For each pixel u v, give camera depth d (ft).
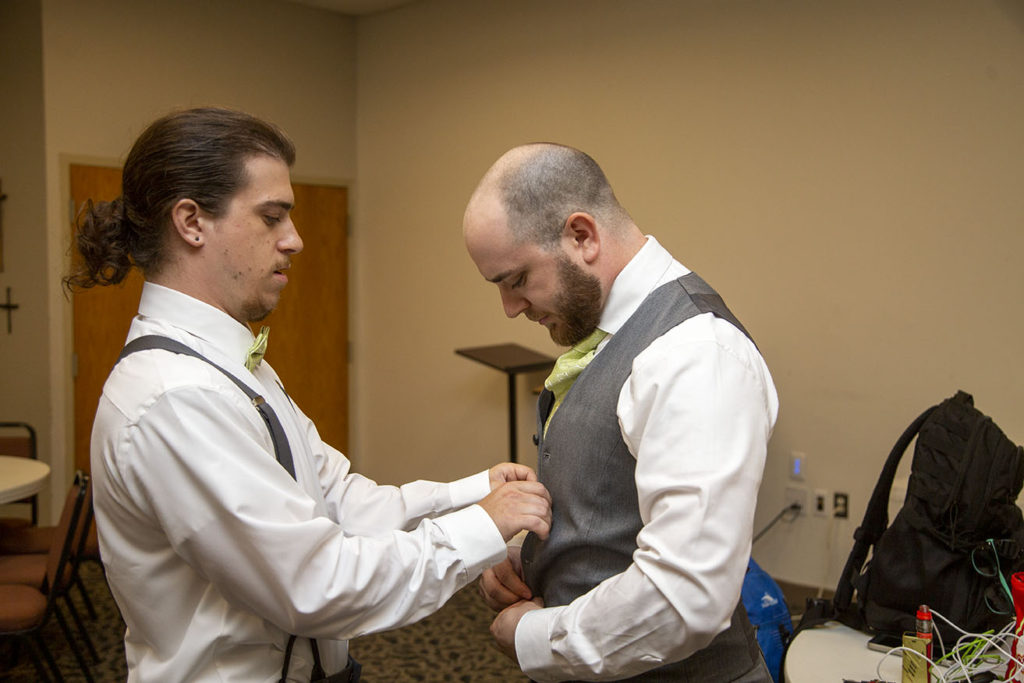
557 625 3.88
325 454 5.06
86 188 14.08
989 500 5.96
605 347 4.14
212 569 3.78
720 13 12.37
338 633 3.88
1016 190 10.10
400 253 17.06
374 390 17.83
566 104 14.28
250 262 4.08
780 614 7.88
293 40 16.51
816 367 11.83
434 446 16.78
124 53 14.35
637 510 4.01
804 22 11.60
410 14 16.46
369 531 4.91
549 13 14.37
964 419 6.30
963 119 10.41
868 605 6.29
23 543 10.93
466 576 4.12
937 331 10.78
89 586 12.94
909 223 10.91
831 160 11.50
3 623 8.64
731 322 3.98
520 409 15.14
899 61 10.84
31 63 13.88
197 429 3.70
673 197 13.10
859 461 11.50
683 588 3.43
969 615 5.91
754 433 3.64
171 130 3.93
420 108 16.46
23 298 14.48
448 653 10.89
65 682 9.82
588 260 4.00
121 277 4.17
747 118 12.22
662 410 3.59
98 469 3.94
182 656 3.97
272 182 4.09
